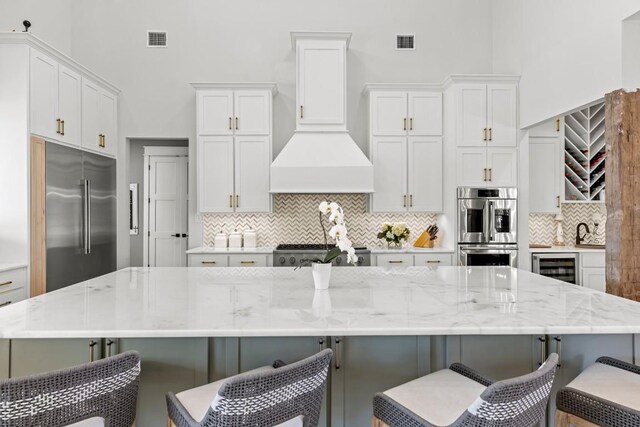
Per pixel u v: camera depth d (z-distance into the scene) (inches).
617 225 114.6
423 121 188.7
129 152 200.7
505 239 179.0
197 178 184.5
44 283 133.5
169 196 213.8
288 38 200.4
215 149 184.5
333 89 184.1
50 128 138.4
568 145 196.2
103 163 173.5
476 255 178.5
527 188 181.0
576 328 58.1
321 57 183.8
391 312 66.6
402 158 188.2
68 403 47.1
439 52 204.2
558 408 59.4
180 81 197.3
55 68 141.1
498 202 178.9
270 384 47.4
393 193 187.9
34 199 130.3
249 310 68.4
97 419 49.4
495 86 180.1
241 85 183.5
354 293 82.7
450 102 183.0
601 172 193.8
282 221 199.0
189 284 93.9
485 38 205.3
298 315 64.9
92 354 66.2
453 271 112.5
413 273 108.9
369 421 70.7
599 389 58.0
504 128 180.5
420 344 70.6
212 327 58.4
